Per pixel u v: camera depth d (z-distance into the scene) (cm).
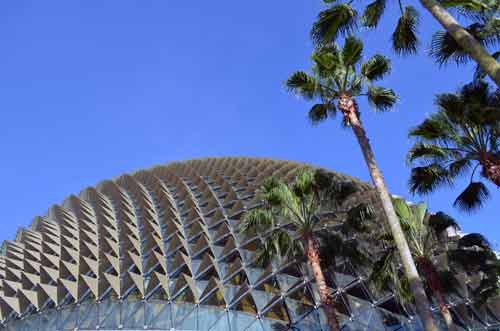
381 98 1631
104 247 2841
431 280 1916
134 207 3578
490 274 2128
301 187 1823
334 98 1641
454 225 2109
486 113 1384
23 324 2573
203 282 2448
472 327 2267
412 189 1700
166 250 2820
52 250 3092
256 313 2202
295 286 2333
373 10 1381
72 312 2433
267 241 1852
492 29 1323
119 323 2264
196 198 3556
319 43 1410
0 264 3362
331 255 1942
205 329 2150
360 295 2325
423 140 1572
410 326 2180
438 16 1073
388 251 1964
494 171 1362
